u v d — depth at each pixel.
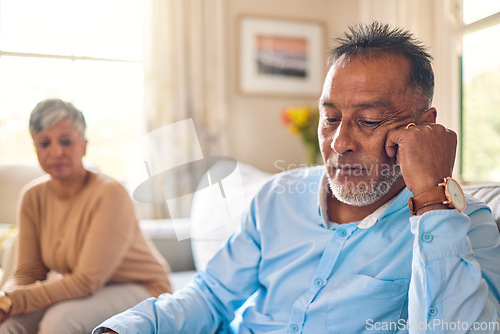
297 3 3.67
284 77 3.62
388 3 2.70
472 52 2.32
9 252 1.50
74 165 1.28
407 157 0.76
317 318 0.85
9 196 2.25
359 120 0.79
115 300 1.22
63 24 3.30
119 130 3.43
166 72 3.34
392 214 0.88
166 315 0.90
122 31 3.42
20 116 3.21
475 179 2.26
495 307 0.71
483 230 0.80
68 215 1.29
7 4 3.18
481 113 2.26
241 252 1.01
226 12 3.53
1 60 3.18
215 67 3.45
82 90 3.34
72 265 1.27
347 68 0.79
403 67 0.78
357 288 0.83
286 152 3.67
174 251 1.94
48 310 1.16
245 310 1.01
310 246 0.92
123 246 1.27
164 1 3.33
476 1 2.30
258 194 1.03
